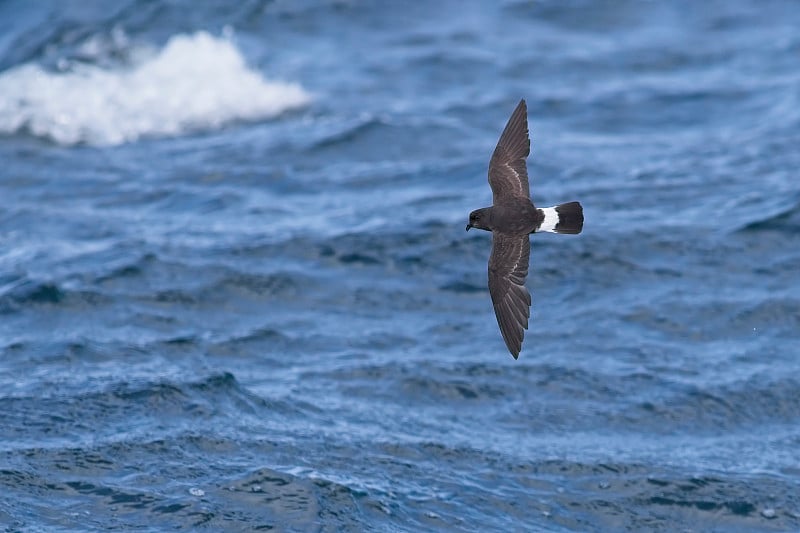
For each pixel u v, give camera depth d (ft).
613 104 99.71
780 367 62.54
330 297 69.56
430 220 77.97
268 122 97.25
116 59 104.42
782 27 114.32
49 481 50.34
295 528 48.26
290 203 82.84
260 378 60.54
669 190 82.89
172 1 112.37
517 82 104.37
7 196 84.48
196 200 83.61
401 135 93.66
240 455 52.80
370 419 57.21
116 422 54.90
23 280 69.92
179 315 67.26
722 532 51.06
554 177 85.76
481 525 49.93
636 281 70.85
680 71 106.42
